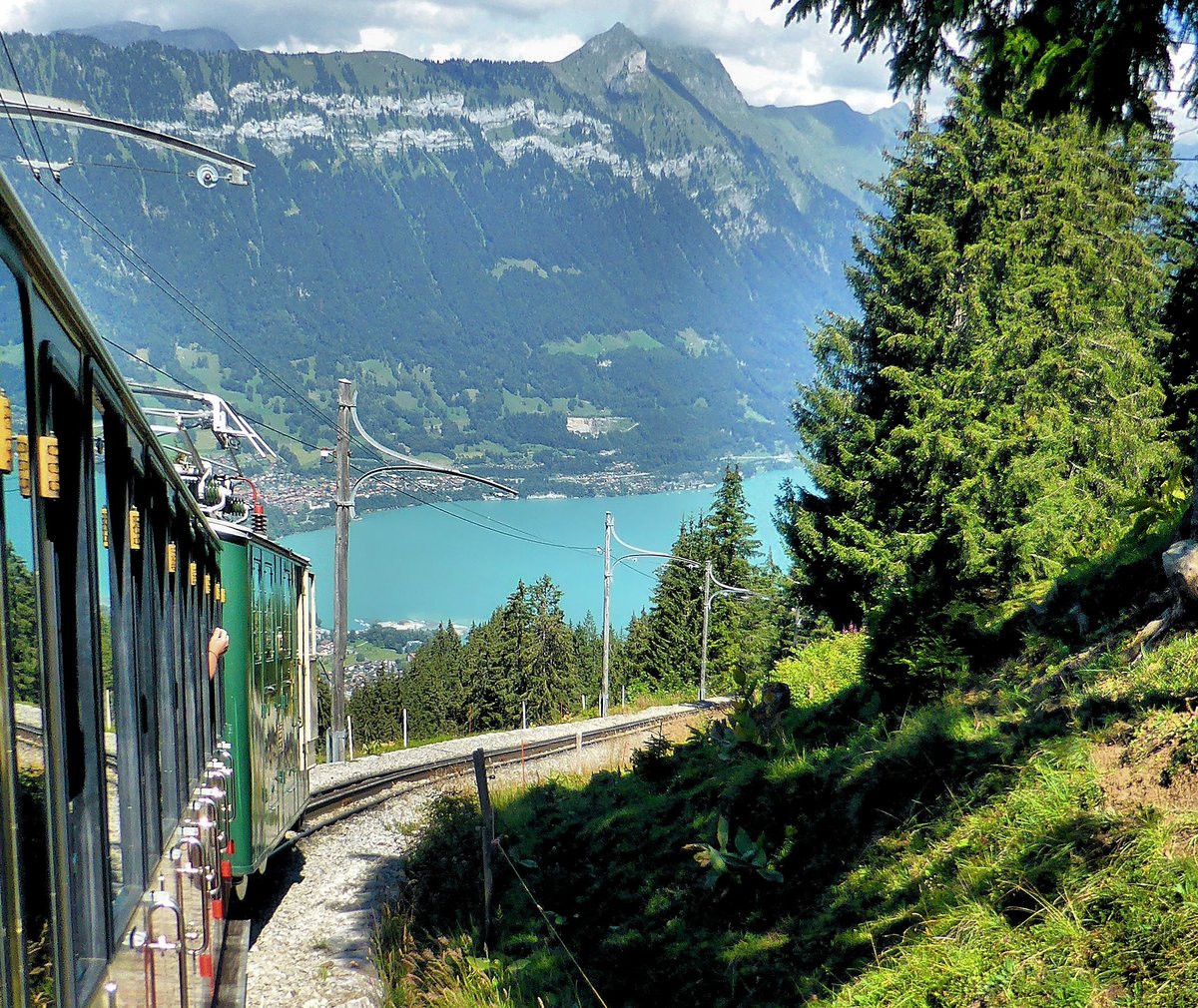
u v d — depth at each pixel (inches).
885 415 928.3
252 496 549.6
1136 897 194.2
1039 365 858.8
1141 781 228.5
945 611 418.3
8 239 107.1
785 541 1002.7
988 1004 193.3
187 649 252.7
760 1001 254.4
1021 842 234.7
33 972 105.1
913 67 297.7
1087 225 958.4
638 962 313.6
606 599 1665.8
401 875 503.5
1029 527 783.7
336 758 990.4
